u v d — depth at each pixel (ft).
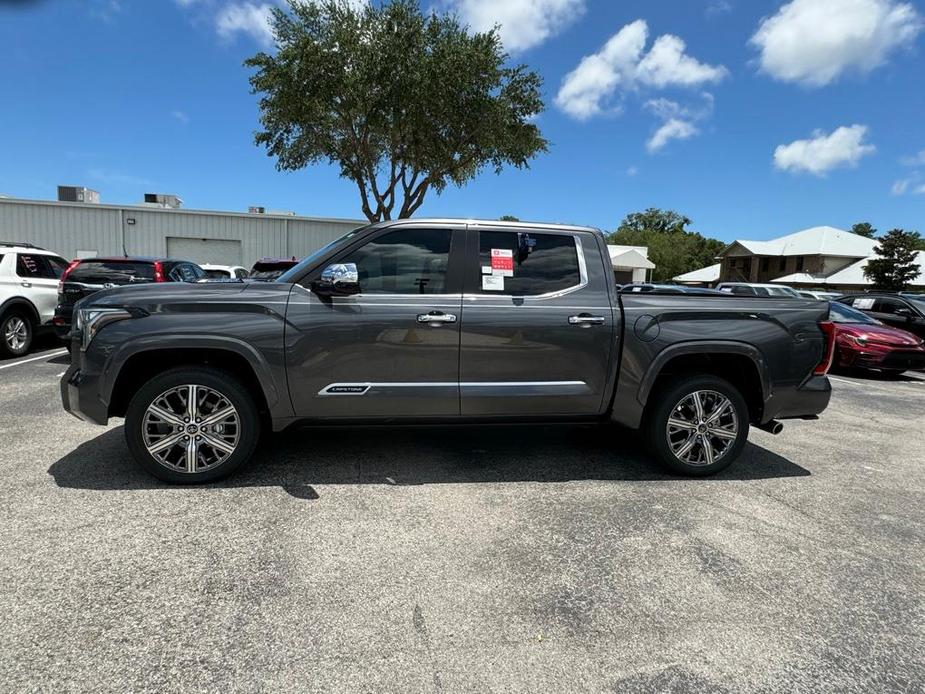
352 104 62.18
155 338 11.66
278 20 61.36
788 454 16.33
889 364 32.45
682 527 11.07
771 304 14.01
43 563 9.02
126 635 7.37
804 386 13.99
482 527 10.80
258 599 8.27
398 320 12.41
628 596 8.66
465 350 12.70
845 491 13.34
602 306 13.30
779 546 10.41
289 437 16.02
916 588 9.12
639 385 13.38
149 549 9.55
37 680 6.53
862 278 126.93
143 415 11.84
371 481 12.89
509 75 65.21
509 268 13.17
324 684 6.66
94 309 11.75
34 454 14.03
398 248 12.91
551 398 13.15
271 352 12.01
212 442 12.25
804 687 6.86
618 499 12.37
